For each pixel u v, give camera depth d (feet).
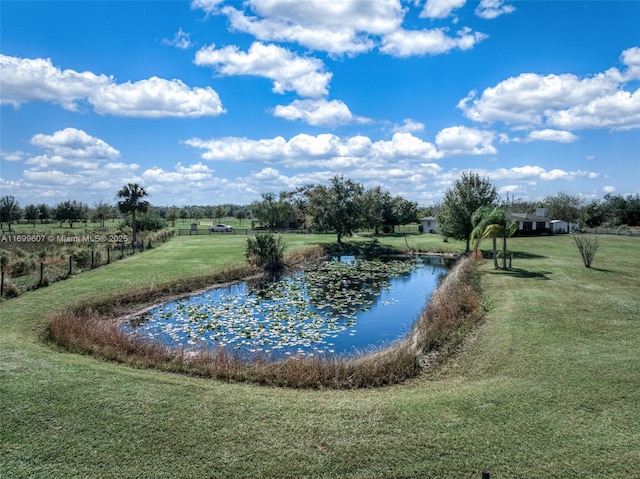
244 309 58.13
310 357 33.53
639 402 25.20
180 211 358.84
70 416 23.07
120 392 25.99
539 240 154.20
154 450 20.42
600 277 72.49
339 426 22.52
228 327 49.16
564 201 259.80
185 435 21.61
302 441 21.18
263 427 22.39
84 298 55.06
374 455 20.08
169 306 60.64
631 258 101.50
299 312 57.26
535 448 20.49
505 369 31.32
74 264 81.61
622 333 39.78
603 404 24.97
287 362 31.48
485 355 34.78
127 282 66.64
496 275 75.77
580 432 21.85
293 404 25.11
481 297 57.82
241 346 42.16
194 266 86.12
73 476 18.57
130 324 50.39
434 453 20.18
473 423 22.80
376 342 44.65
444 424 22.70
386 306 62.69
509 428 22.27
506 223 85.30
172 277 72.90
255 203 257.14
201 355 33.22
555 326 42.14
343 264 110.63
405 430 22.12
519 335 39.29
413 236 189.78
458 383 29.37
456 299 52.34
